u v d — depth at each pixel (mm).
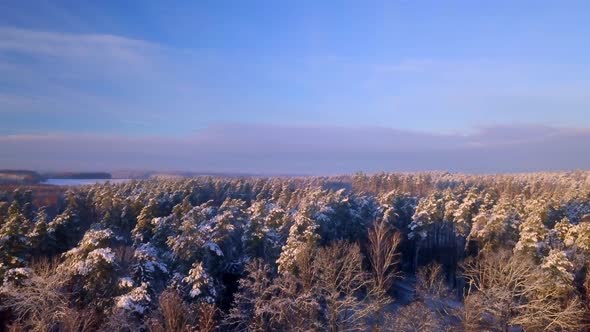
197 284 33750
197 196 85500
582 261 38812
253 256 43656
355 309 38219
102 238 35312
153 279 35844
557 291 34656
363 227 60156
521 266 35438
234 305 36844
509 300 34562
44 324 29094
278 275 41781
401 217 66188
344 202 61000
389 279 46469
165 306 29500
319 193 73562
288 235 48219
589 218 53812
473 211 58281
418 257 62781
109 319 30359
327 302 36781
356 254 40125
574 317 33531
